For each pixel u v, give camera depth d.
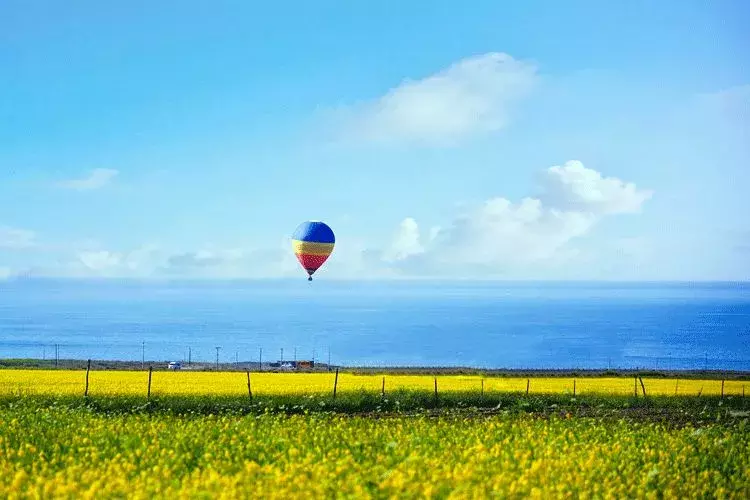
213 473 16.23
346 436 23.17
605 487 17.50
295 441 21.92
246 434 23.06
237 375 50.34
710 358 158.38
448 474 16.52
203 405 35.06
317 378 48.38
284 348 194.88
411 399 37.25
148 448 20.39
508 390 41.25
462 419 31.69
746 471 19.97
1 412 29.44
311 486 15.91
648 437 24.34
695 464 20.75
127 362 92.69
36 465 18.64
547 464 18.86
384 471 17.81
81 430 23.97
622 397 38.84
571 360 155.38
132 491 15.71
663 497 17.56
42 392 37.72
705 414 34.31
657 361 150.88
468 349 187.12
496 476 17.19
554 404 37.75
